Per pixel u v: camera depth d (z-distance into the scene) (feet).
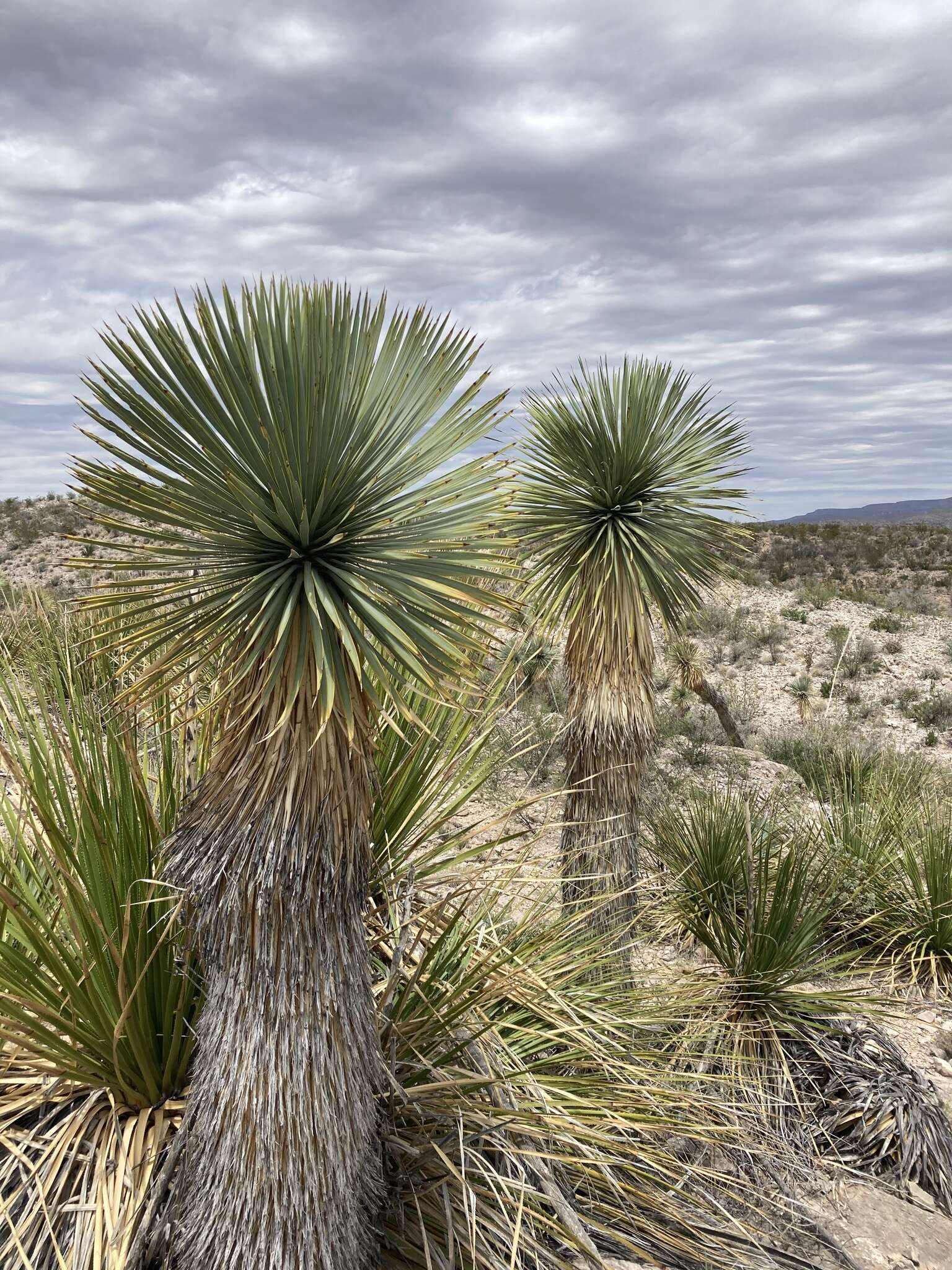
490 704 10.44
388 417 6.30
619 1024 10.71
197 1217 6.39
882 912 21.68
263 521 5.57
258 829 6.09
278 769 6.06
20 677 10.20
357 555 6.16
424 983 9.01
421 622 6.01
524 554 14.96
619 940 14.01
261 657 6.18
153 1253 6.75
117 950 7.04
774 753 45.75
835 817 26.14
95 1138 7.44
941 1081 16.53
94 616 8.11
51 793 8.95
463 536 6.15
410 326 6.34
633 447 14.24
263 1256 6.15
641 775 15.10
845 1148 13.93
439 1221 7.75
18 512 110.93
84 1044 7.61
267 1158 6.10
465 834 10.07
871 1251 11.38
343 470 5.88
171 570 6.08
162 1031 8.15
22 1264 6.78
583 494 15.12
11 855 8.75
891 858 23.20
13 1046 8.06
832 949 21.49
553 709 25.66
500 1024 9.07
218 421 5.62
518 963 9.64
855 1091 14.52
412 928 9.99
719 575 15.74
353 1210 6.59
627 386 14.87
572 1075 9.86
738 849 19.71
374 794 9.39
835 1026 16.03
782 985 16.22
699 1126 9.38
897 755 39.29
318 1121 6.21
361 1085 6.61
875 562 114.73
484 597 5.99
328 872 6.21
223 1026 6.29
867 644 76.38
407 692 7.07
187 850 6.39
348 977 6.46
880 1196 12.74
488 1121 7.75
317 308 5.75
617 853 14.75
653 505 15.12
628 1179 9.52
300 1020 6.15
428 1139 7.90
